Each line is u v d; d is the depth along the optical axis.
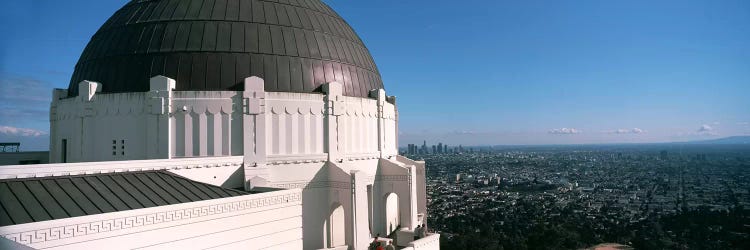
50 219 15.38
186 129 27.25
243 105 27.59
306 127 29.34
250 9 31.11
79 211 16.47
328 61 31.88
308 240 29.00
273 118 28.31
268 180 27.66
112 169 21.30
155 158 27.00
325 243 29.62
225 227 19.11
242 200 19.81
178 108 27.30
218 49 28.77
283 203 21.61
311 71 30.61
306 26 32.31
